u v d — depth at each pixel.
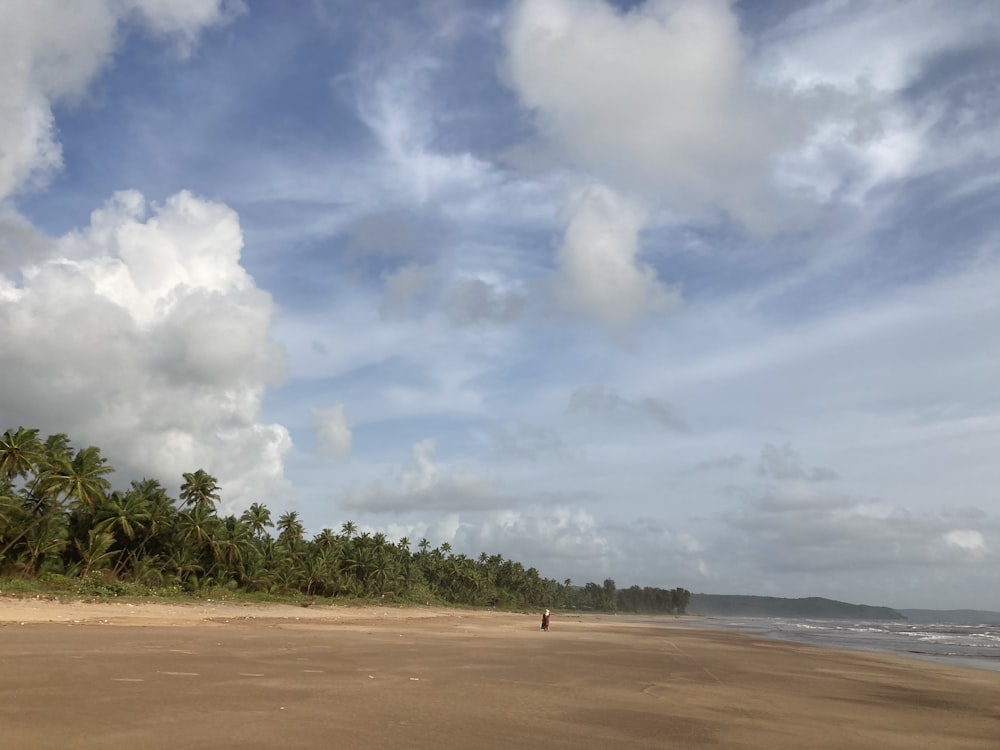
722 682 23.95
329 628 44.66
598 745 11.48
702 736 12.99
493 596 199.00
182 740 9.71
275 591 102.50
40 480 72.31
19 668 15.78
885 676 30.91
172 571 87.31
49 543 68.88
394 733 11.23
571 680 21.50
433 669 22.12
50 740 9.20
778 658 38.81
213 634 31.72
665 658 34.06
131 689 13.88
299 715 12.22
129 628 32.94
